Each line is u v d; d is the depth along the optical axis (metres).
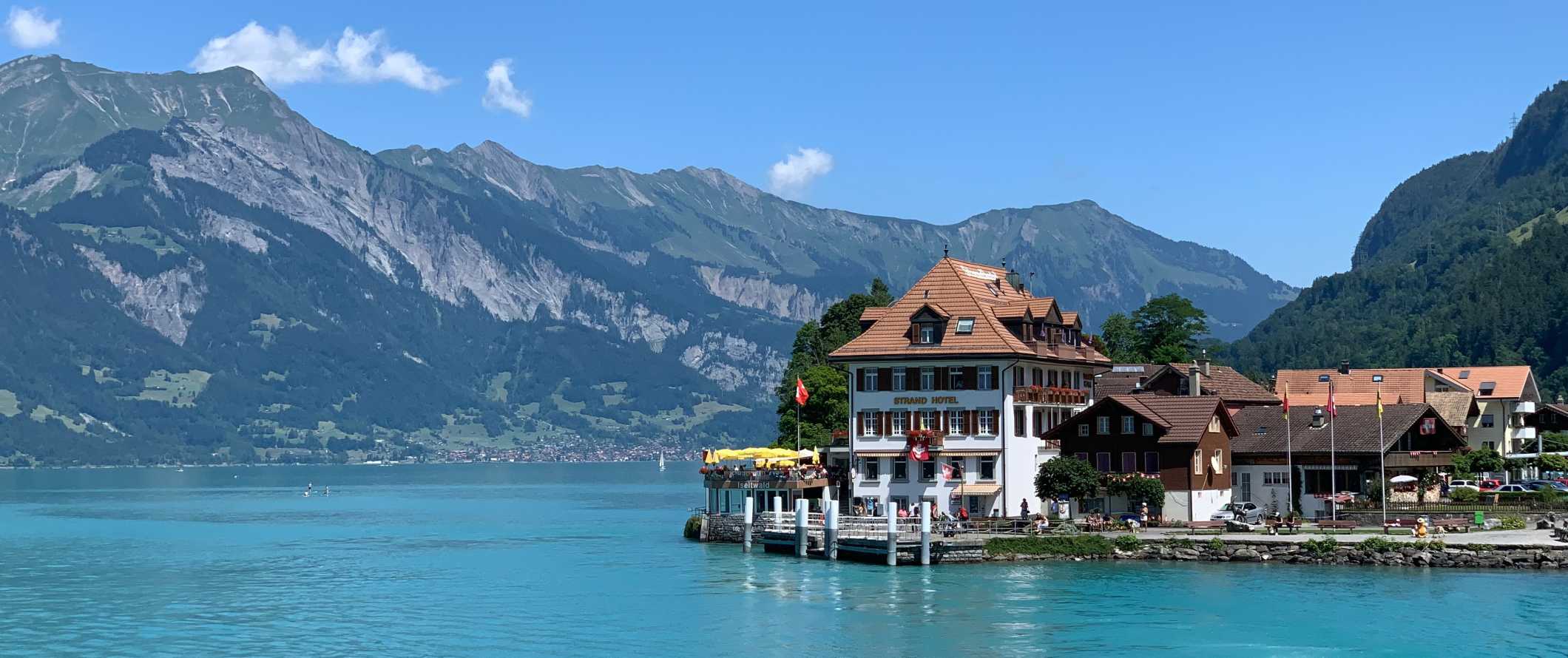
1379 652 80.19
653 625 90.75
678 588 106.31
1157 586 101.56
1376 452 131.00
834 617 91.94
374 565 135.25
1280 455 133.50
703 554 130.62
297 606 103.75
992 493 130.38
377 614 98.38
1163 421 127.31
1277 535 115.38
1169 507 126.00
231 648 86.50
